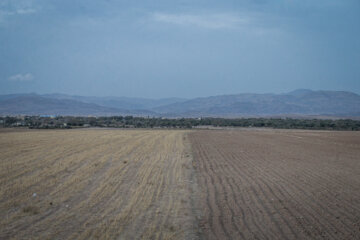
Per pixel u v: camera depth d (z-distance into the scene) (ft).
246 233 31.58
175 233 31.24
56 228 31.94
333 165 76.07
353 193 47.83
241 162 80.33
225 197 44.78
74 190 47.14
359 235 31.42
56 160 78.48
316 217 36.45
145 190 48.08
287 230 32.45
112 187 49.55
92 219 34.60
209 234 31.27
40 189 47.50
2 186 48.98
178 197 44.50
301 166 74.02
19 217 35.01
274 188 50.57
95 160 79.51
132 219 34.86
